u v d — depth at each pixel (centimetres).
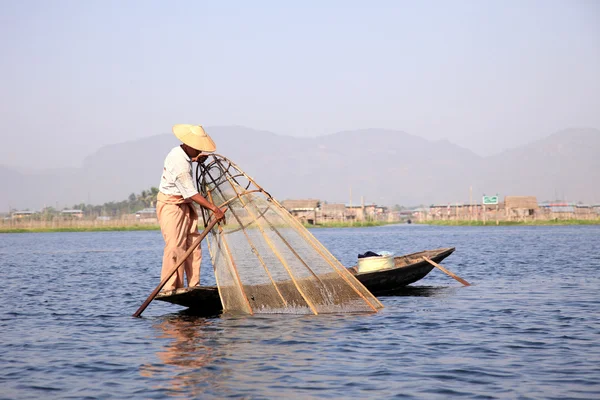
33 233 12019
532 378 928
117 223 12131
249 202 1589
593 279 2203
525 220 13012
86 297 1942
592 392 862
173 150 1462
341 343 1159
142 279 2547
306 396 858
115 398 862
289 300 1530
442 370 973
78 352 1129
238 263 1533
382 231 10331
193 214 1521
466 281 2184
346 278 1564
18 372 999
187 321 1425
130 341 1215
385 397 851
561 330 1267
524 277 2312
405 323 1354
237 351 1108
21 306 1742
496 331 1263
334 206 15738
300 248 1573
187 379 942
